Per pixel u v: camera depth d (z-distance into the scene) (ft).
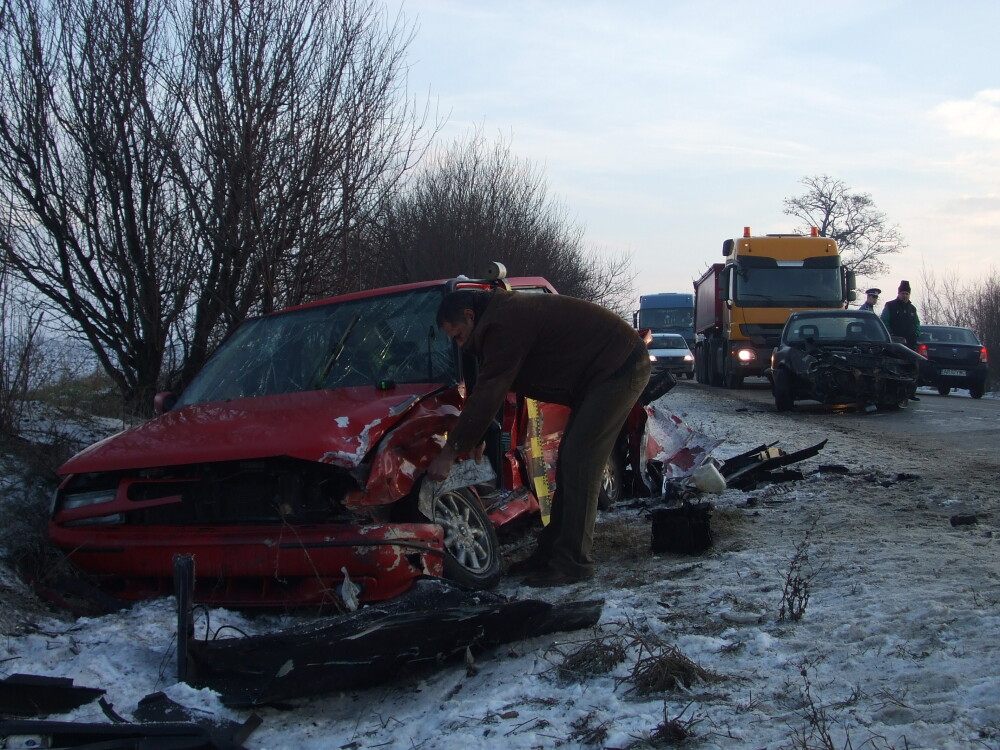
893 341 58.03
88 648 13.52
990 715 9.86
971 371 75.05
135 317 28.19
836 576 16.07
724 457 34.09
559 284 84.79
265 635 12.35
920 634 12.49
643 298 139.85
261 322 20.88
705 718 10.44
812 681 11.35
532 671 12.47
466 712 11.30
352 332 19.24
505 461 19.43
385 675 12.76
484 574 16.61
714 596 15.33
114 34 27.30
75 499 16.07
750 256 76.84
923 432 42.19
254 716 11.48
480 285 20.02
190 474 15.38
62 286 27.37
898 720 10.05
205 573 14.84
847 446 36.68
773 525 21.30
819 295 76.07
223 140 28.30
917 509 22.24
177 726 10.69
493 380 15.67
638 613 14.49
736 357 76.28
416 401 16.07
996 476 27.66
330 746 10.96
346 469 14.43
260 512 14.99
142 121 27.48
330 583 14.53
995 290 109.29
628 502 25.76
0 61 26.32
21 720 10.77
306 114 29.66
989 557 16.49
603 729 10.26
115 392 27.12
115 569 15.53
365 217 31.14
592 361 16.79
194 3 28.73
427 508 15.57
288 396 18.01
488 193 74.33
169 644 13.79
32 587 15.55
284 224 28.99
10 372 21.72
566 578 17.13
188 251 28.30
